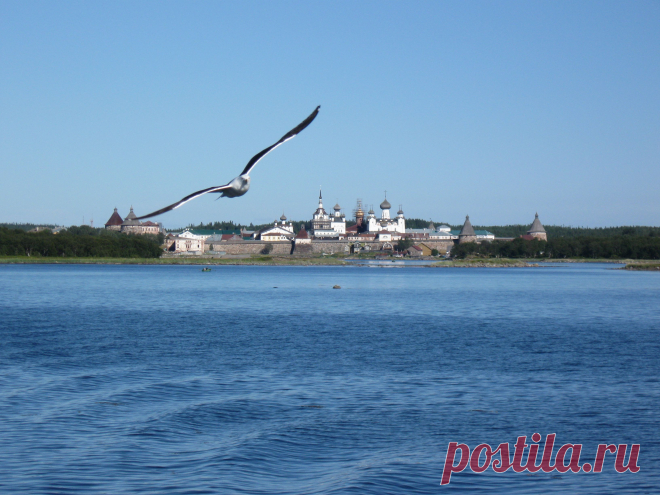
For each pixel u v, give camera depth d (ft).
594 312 285.02
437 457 86.99
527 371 141.90
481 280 572.92
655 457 87.66
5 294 366.22
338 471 81.56
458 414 106.73
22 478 78.02
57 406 109.40
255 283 504.84
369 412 107.76
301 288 448.24
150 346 175.94
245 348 173.37
